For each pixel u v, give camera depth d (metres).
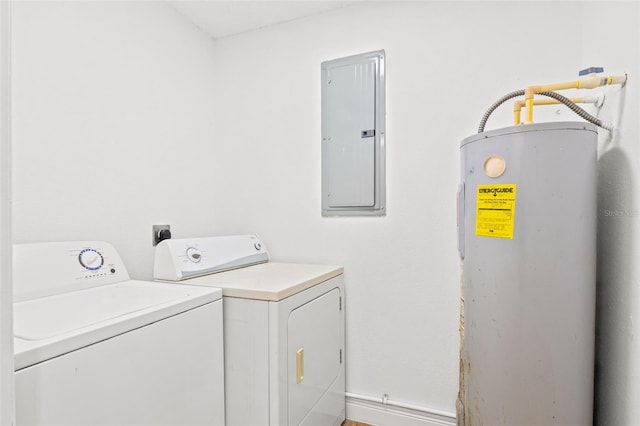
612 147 1.08
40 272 1.11
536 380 0.99
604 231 1.12
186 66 1.97
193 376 1.07
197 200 2.04
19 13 1.19
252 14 1.95
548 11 1.49
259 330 1.21
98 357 0.78
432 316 1.69
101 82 1.48
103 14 1.50
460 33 1.65
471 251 1.13
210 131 2.15
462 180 1.18
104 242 1.38
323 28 1.94
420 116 1.72
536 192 0.98
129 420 0.85
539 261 0.98
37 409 0.67
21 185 1.20
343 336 1.82
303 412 1.36
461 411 1.23
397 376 1.76
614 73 1.09
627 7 1.00
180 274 1.42
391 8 1.78
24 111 1.21
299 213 1.99
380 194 1.79
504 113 1.56
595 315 1.05
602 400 1.12
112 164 1.53
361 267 1.83
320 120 1.94
